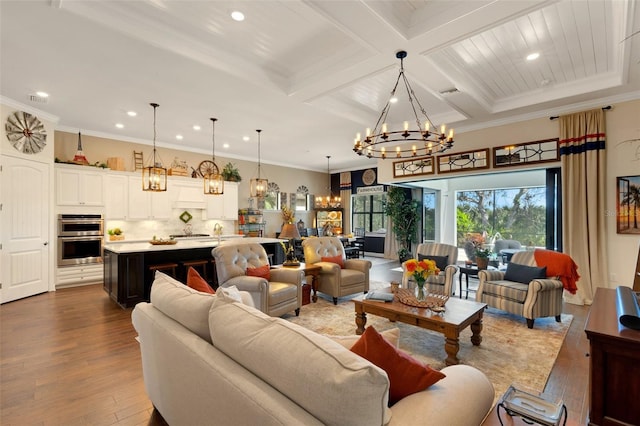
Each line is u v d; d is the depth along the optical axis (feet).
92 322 12.39
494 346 10.42
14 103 14.96
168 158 24.06
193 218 25.21
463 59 11.67
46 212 16.87
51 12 8.32
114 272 14.84
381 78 13.24
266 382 3.81
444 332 9.09
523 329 11.98
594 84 13.35
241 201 28.99
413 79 12.25
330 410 3.14
